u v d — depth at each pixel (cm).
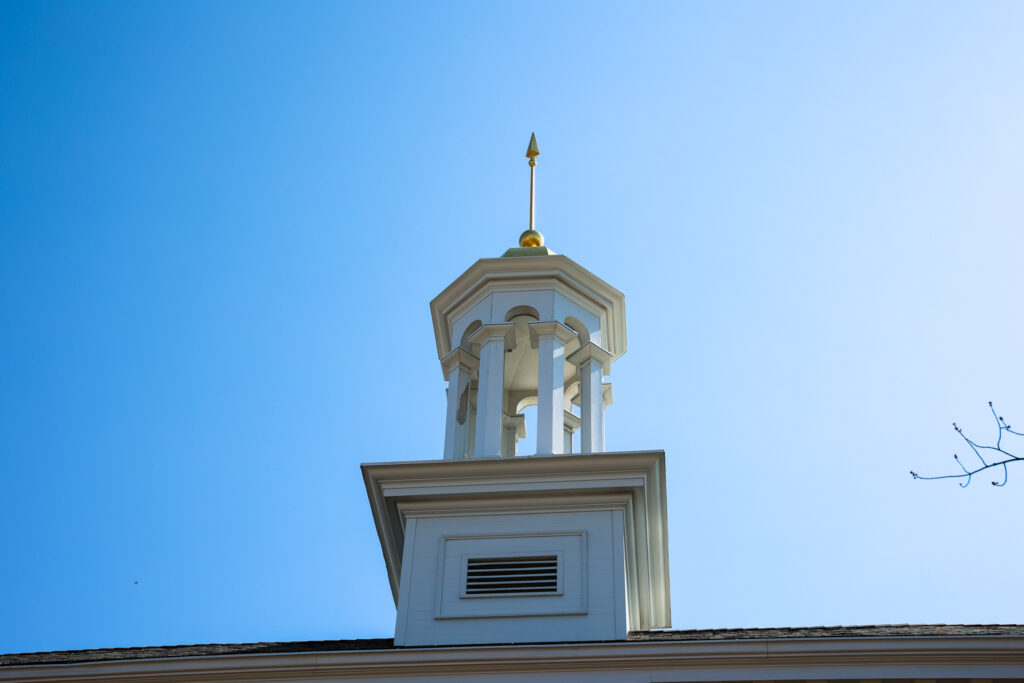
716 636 2158
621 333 2858
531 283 2742
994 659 2002
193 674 2136
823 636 2089
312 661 2117
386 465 2434
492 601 2330
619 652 2062
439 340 2888
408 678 2094
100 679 2161
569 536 2383
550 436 2517
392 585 2638
